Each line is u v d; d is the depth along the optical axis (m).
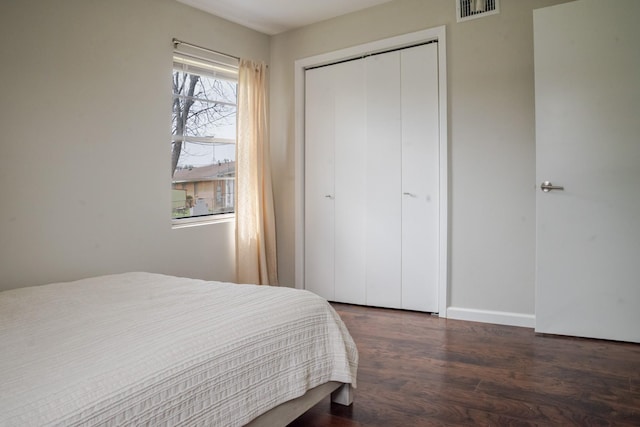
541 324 3.05
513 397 2.12
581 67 2.88
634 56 2.75
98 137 3.00
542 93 2.98
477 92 3.36
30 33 2.65
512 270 3.28
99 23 2.99
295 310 1.91
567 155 2.93
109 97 3.06
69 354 1.38
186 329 1.59
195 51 3.67
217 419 1.45
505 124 3.27
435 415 1.97
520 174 3.23
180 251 3.56
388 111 3.80
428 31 3.53
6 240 2.57
